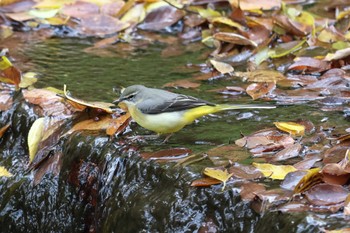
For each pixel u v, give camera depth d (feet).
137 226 31.50
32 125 39.65
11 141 41.50
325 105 39.73
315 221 26.50
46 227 37.86
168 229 30.60
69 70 47.42
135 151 34.63
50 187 37.93
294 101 40.57
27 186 38.70
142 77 45.96
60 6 58.13
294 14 53.01
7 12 57.52
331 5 56.85
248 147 33.86
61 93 42.45
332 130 35.60
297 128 35.40
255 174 30.66
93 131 37.88
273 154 33.09
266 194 28.81
